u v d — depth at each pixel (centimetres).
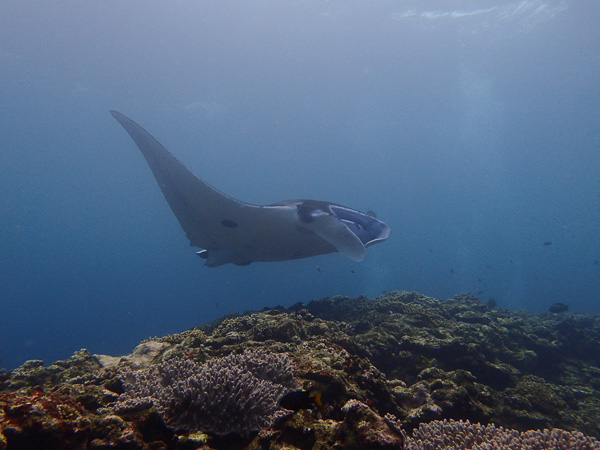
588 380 642
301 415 259
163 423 249
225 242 675
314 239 630
